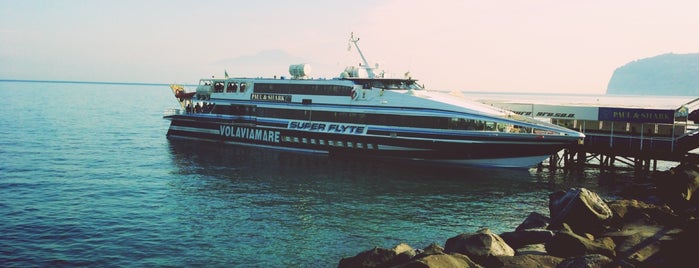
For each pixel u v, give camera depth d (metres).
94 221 28.38
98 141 62.22
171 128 63.84
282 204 32.53
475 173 42.38
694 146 39.66
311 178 40.12
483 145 42.22
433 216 30.50
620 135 43.81
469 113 42.66
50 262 22.64
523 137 40.88
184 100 63.34
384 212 31.09
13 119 90.19
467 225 29.02
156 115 115.12
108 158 49.09
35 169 42.72
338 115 48.69
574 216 23.38
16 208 30.50
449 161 44.44
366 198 34.25
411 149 45.03
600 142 43.88
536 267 18.12
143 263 22.77
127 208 31.09
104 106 147.75
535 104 48.12
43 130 73.38
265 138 53.94
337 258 23.72
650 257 18.98
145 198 33.56
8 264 22.28
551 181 40.16
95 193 34.69
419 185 38.09
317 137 49.88
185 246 24.89
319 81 50.06
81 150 54.19
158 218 29.17
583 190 24.38
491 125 42.16
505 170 43.41
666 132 43.19
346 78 49.41
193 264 22.80
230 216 29.77
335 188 36.94
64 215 29.36
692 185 30.47
